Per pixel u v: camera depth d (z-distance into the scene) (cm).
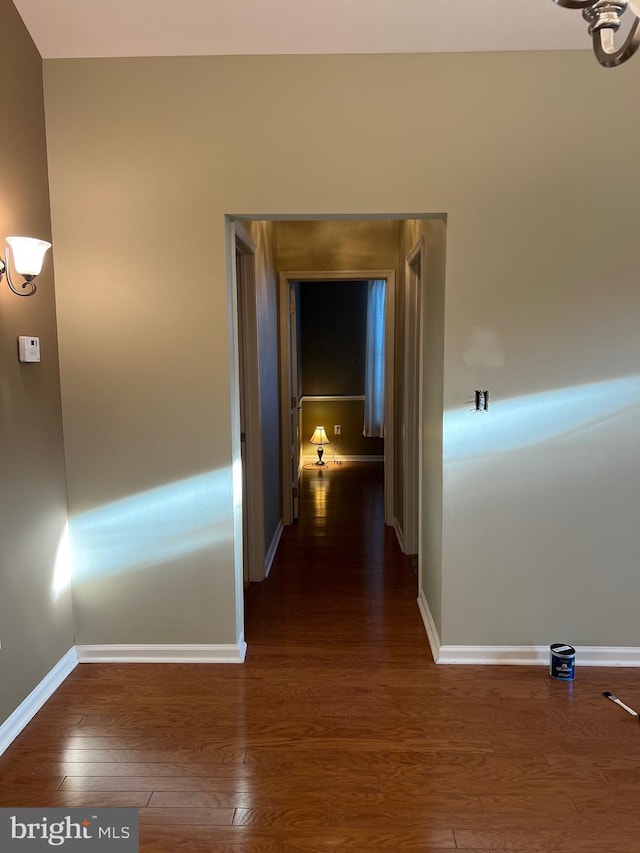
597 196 251
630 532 266
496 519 267
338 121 251
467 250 254
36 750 218
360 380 761
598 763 208
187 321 262
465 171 251
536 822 183
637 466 263
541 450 263
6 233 225
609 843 175
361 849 174
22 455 235
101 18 236
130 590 277
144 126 254
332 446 773
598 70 245
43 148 252
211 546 273
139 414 268
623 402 260
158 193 256
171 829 181
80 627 279
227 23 238
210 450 268
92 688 258
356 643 295
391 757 212
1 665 219
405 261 410
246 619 323
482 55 246
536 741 220
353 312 755
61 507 267
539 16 234
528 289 255
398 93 249
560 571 269
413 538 421
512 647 274
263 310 396
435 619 292
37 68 247
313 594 356
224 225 257
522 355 258
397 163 252
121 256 260
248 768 207
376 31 240
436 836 178
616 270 254
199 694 252
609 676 263
